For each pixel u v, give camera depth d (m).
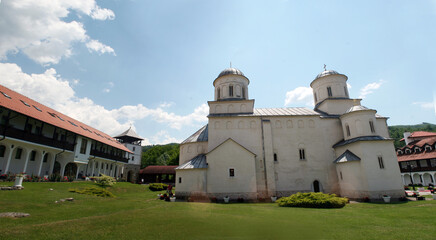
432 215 13.38
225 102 29.02
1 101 21.50
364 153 22.91
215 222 10.75
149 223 10.42
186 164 24.98
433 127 101.06
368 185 21.92
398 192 21.83
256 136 26.89
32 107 26.98
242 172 23.80
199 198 22.78
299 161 26.92
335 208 16.80
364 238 8.64
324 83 33.19
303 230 9.66
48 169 29.03
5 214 11.00
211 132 26.86
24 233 8.41
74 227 9.48
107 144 38.88
